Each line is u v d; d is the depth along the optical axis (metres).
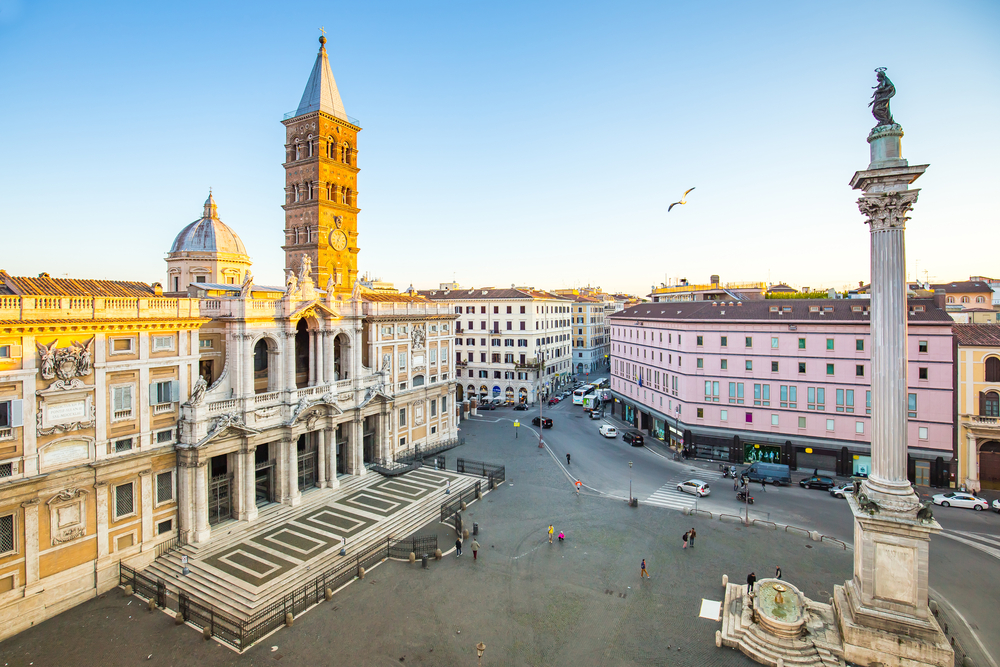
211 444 41.22
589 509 50.53
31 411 32.44
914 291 69.94
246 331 44.62
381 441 60.69
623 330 90.56
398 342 64.81
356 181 70.75
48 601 32.81
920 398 56.16
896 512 27.38
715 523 47.06
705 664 28.45
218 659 28.75
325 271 65.75
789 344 62.22
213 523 43.47
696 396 68.00
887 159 27.28
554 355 121.69
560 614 33.09
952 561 39.81
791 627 28.91
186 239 74.19
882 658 27.22
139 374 38.00
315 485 52.56
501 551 41.75
